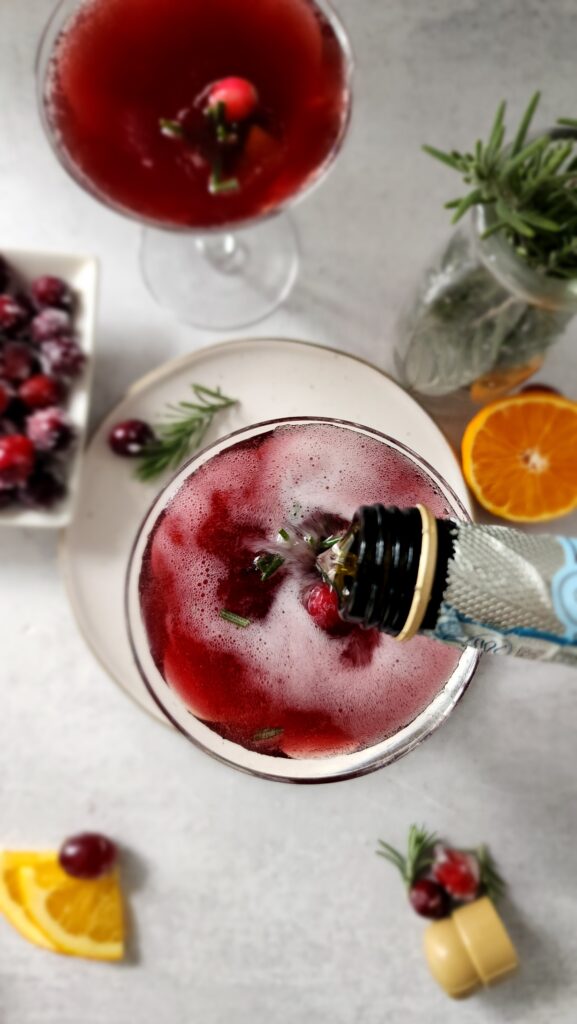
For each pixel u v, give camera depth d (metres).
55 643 0.54
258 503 0.47
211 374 0.53
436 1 0.55
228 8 0.48
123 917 0.53
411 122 0.56
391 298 0.56
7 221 0.55
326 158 0.49
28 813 0.54
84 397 0.52
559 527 0.55
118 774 0.54
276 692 0.46
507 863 0.54
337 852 0.54
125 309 0.55
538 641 0.38
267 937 0.54
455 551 0.38
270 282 0.56
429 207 0.56
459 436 0.55
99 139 0.48
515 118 0.56
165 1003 0.53
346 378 0.53
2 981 0.53
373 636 0.46
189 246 0.56
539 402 0.51
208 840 0.54
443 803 0.54
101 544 0.53
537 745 0.55
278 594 0.46
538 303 0.45
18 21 0.55
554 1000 0.54
